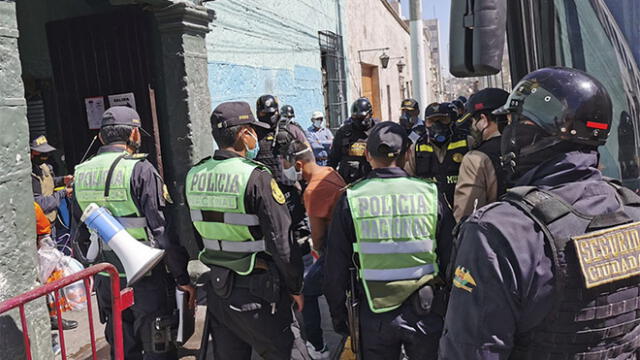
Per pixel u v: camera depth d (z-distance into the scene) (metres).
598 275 1.14
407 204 2.20
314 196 2.96
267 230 2.37
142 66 5.26
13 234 2.54
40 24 6.00
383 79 18.59
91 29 5.38
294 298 2.63
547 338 1.18
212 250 2.54
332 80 12.47
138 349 2.99
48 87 6.06
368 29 16.19
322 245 3.04
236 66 7.08
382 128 2.32
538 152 1.31
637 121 2.15
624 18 2.18
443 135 3.44
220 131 2.49
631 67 2.15
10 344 2.46
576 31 2.30
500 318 1.18
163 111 5.39
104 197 2.80
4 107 2.51
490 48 2.18
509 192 1.28
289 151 3.22
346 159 5.14
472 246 1.23
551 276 1.15
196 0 5.10
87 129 5.53
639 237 1.23
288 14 9.30
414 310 2.18
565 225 1.17
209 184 2.47
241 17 7.25
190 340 3.88
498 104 2.71
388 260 2.19
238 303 2.44
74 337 4.00
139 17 5.21
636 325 1.24
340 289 2.34
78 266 3.57
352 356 3.55
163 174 5.45
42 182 4.86
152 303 2.83
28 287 2.61
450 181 3.42
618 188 1.33
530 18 2.40
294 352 2.57
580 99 1.24
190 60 5.05
